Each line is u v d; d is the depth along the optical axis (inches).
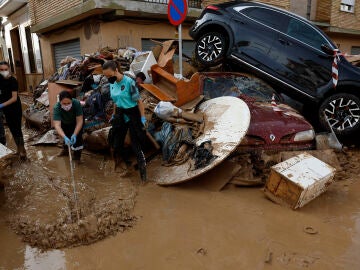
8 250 120.1
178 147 183.9
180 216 143.5
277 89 273.9
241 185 172.4
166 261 113.5
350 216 145.6
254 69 267.1
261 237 128.3
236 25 270.1
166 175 176.6
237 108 190.7
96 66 283.4
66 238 122.8
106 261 113.7
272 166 161.2
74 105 195.2
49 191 168.2
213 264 112.0
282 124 193.2
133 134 173.9
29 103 489.1
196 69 301.4
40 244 122.7
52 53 538.6
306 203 154.1
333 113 246.8
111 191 166.9
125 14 395.2
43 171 196.4
